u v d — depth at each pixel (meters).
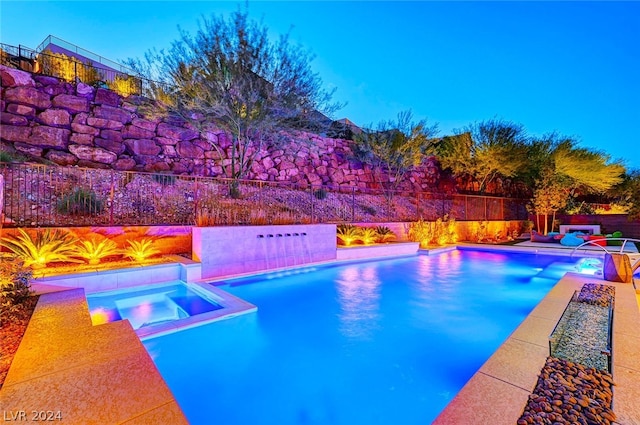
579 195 18.27
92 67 10.60
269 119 9.44
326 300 5.73
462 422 1.76
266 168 11.86
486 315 4.95
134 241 6.63
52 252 5.39
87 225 6.23
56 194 7.34
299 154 12.98
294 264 8.02
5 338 2.59
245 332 4.24
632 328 3.18
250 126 9.46
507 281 7.37
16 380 1.95
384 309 5.24
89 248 5.77
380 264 9.28
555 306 3.98
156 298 5.51
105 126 8.89
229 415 2.55
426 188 17.17
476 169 16.47
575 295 4.48
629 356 2.57
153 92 9.36
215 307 5.02
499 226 16.80
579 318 3.58
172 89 9.20
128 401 1.76
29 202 6.82
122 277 5.40
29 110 7.92
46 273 4.94
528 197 19.41
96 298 5.11
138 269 5.60
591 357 2.60
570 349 2.76
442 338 4.03
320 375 3.14
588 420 1.77
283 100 9.18
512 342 2.90
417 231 12.25
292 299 5.77
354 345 3.85
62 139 8.25
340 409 2.62
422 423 2.45
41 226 5.90
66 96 8.41
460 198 15.55
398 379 3.07
